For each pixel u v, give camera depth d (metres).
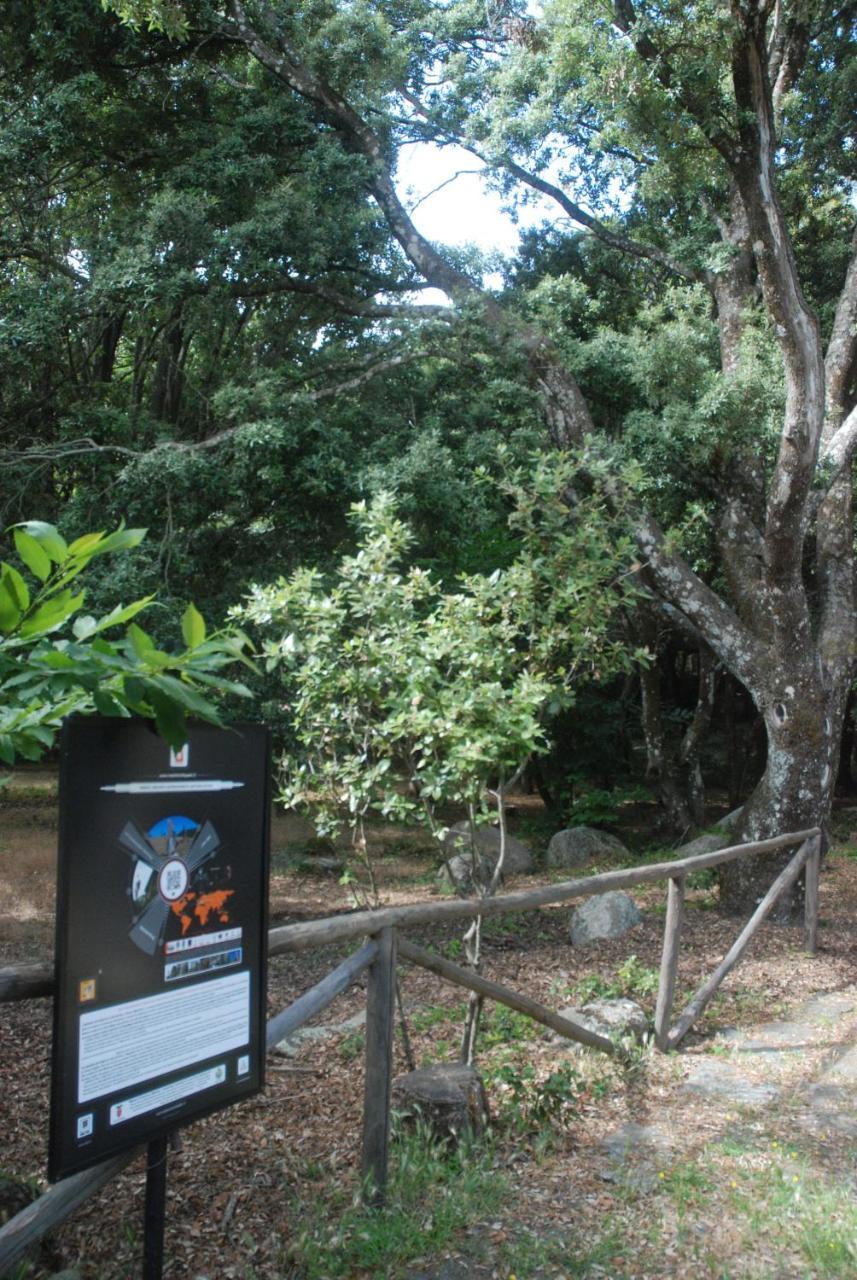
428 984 7.79
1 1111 5.24
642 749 26.08
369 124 14.06
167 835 2.70
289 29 13.66
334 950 9.36
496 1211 3.87
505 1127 4.62
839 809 21.95
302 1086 5.37
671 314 15.74
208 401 13.00
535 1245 3.60
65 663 2.19
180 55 13.55
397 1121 4.33
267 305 14.16
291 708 6.09
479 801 5.25
